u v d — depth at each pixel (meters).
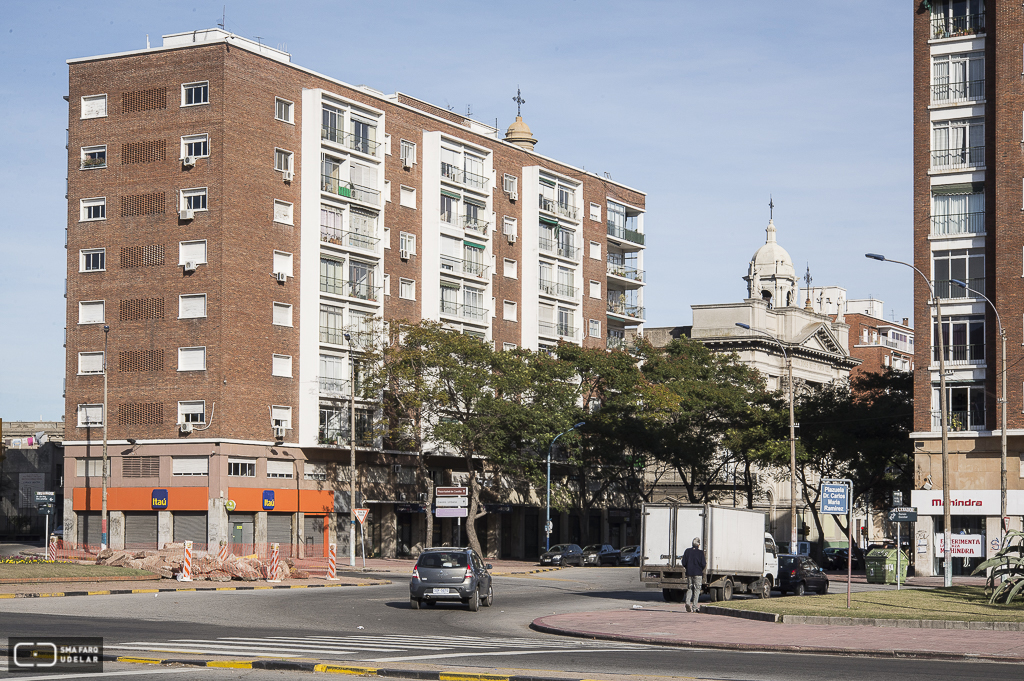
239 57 66.44
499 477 81.81
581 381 81.19
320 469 70.19
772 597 39.66
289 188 69.31
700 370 83.75
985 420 59.78
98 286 68.00
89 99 69.00
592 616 30.53
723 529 37.12
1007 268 58.72
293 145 69.75
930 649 22.53
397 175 76.44
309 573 53.69
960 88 61.44
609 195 98.38
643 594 42.59
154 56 67.31
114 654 19.39
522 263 87.94
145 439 66.06
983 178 60.47
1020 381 58.47
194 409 65.06
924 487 60.72
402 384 70.12
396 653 20.67
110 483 66.81
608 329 99.12
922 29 62.38
